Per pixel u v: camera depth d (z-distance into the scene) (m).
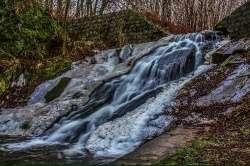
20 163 8.61
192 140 8.67
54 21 19.72
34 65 16.20
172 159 7.64
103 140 10.44
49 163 8.60
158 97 12.40
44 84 15.11
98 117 12.21
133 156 8.09
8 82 15.53
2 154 9.52
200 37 17.06
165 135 9.18
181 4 38.94
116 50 17.25
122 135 10.45
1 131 12.31
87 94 13.64
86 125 11.92
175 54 15.48
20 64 16.16
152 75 14.73
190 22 38.31
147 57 15.73
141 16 21.72
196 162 7.40
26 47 17.83
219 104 10.98
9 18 18.19
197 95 11.83
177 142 8.59
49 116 12.52
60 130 11.80
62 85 14.61
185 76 13.85
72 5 34.03
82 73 15.61
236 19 17.36
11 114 12.98
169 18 38.25
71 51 18.77
